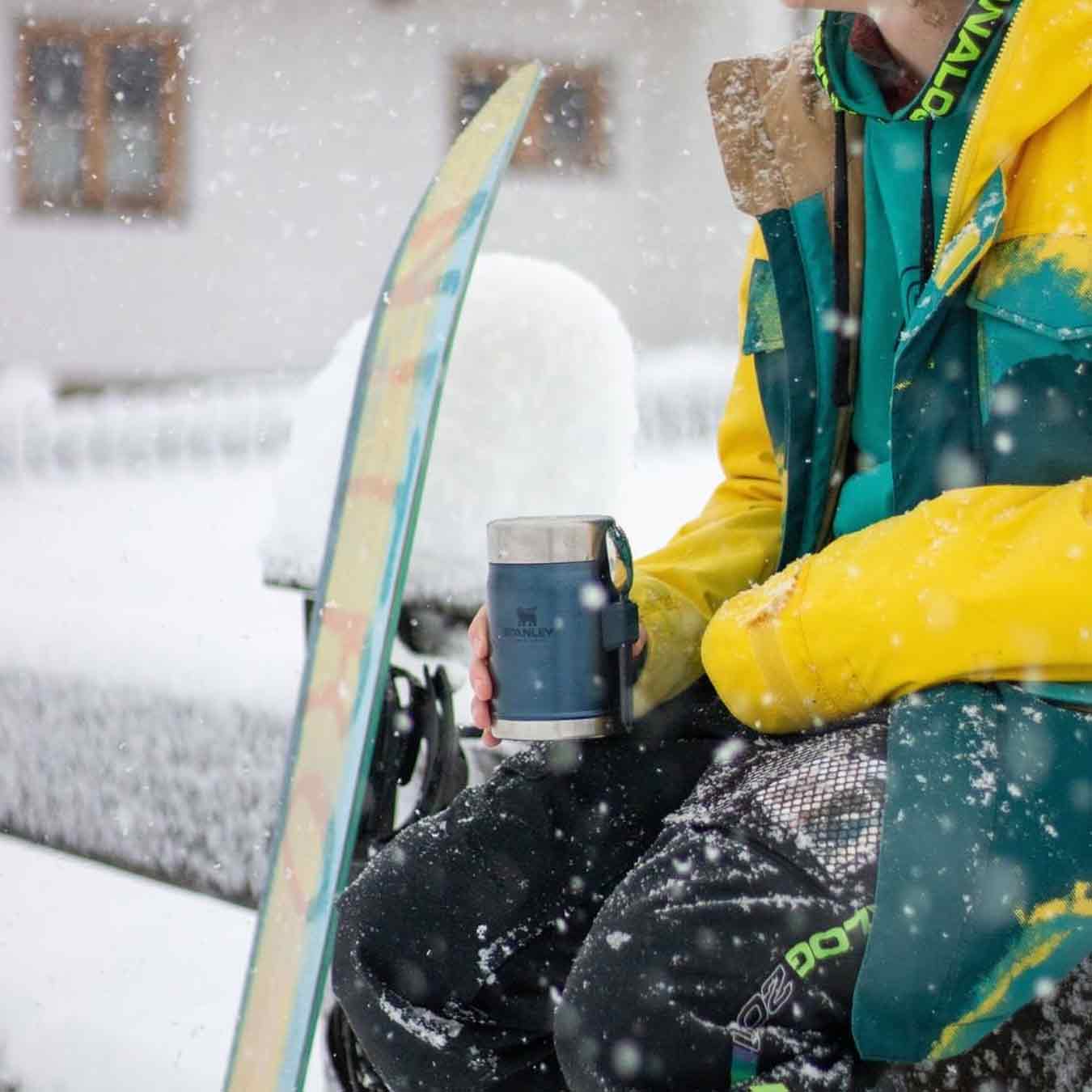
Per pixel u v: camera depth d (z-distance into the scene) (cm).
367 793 208
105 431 1340
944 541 140
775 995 133
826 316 170
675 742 172
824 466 172
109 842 309
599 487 215
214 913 286
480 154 209
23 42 1852
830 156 170
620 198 2053
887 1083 139
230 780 280
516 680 164
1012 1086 154
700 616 176
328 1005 190
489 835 167
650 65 2045
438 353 175
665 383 1404
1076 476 143
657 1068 136
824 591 145
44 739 323
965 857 130
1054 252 142
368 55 1953
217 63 1908
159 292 1905
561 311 215
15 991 271
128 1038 249
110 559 689
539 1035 163
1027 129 142
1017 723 134
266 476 1150
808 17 2002
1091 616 133
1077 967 150
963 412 149
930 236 160
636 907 139
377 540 177
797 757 145
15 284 1867
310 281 1948
